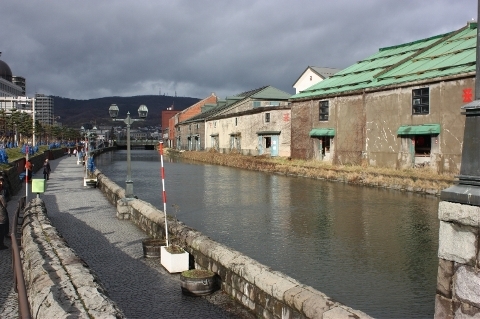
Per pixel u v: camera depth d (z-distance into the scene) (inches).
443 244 150.2
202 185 1047.6
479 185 140.4
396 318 264.5
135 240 432.8
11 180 763.4
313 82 2295.8
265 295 233.6
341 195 829.2
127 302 267.9
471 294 140.0
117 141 4869.6
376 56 1480.1
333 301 191.3
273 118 1712.6
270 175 1304.1
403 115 1031.0
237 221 580.4
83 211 608.1
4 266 319.6
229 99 2534.5
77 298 187.0
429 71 990.4
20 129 1921.8
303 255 408.2
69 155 2630.4
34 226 365.1
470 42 1072.8
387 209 663.8
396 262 382.6
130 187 580.4
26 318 107.4
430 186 824.9
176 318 243.4
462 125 884.0
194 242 334.0
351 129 1211.2
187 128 3065.9
